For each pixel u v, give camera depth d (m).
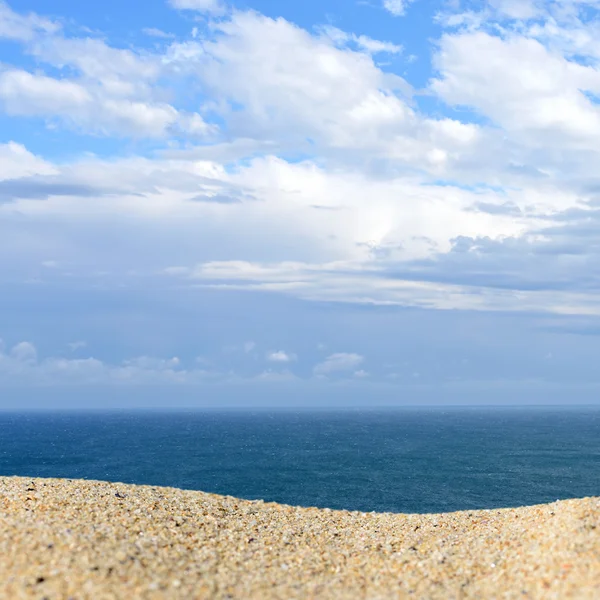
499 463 76.50
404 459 82.25
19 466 75.50
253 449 100.50
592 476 63.50
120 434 153.12
